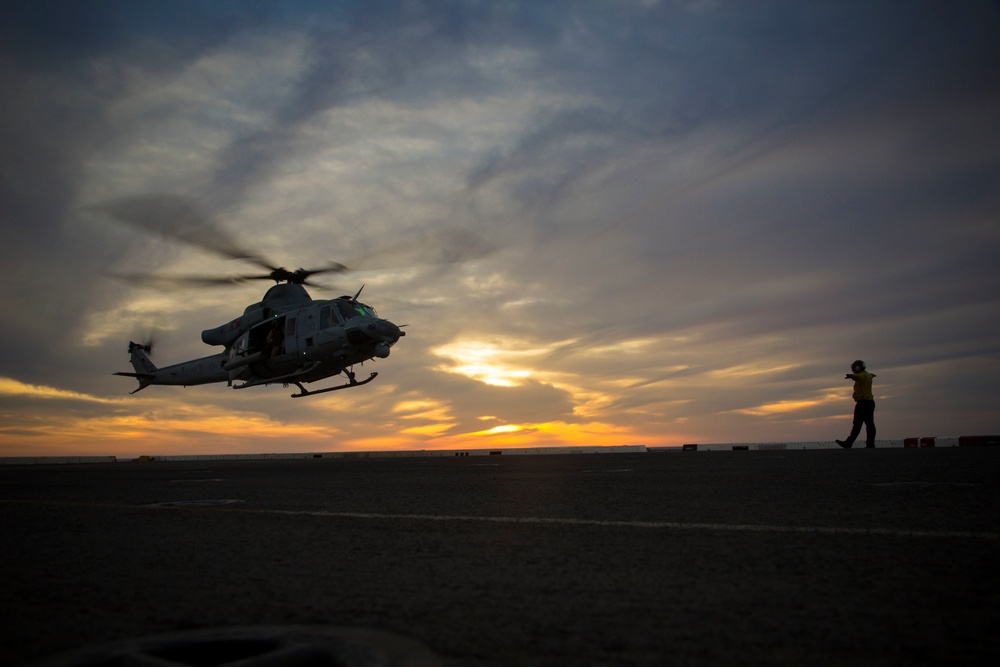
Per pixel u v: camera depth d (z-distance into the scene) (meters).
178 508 4.84
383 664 1.32
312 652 1.40
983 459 9.62
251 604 1.94
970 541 2.69
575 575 2.23
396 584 2.16
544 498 4.96
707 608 1.78
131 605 1.98
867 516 3.49
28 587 2.27
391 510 4.34
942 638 1.49
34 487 7.99
